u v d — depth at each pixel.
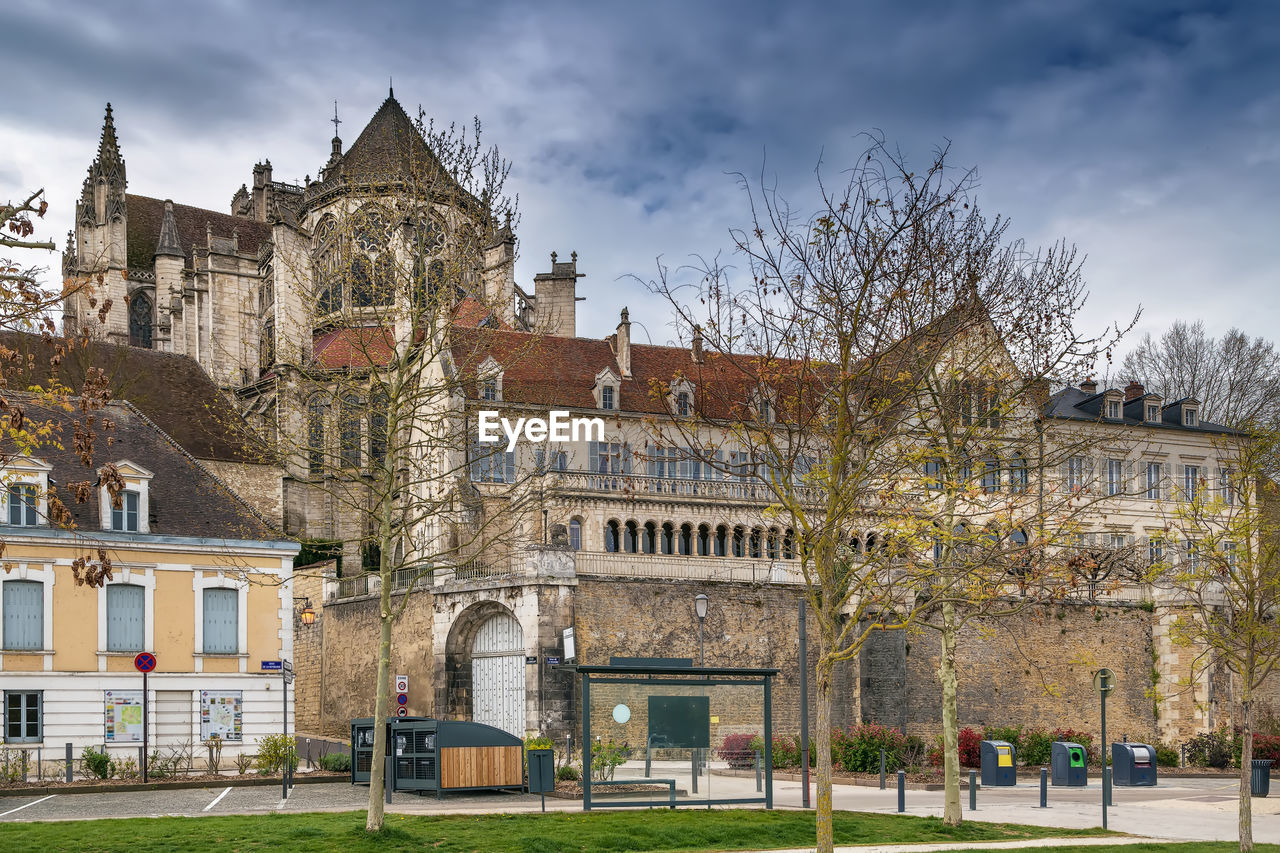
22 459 34.03
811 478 21.62
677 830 22.06
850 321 20.44
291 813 22.98
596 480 48.06
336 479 25.75
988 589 23.17
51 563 34.00
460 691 43.19
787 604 45.16
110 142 80.06
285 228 67.44
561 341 55.94
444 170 24.94
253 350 75.94
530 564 40.75
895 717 45.06
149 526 36.06
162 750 34.78
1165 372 73.00
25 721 33.12
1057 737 44.81
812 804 27.64
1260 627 26.38
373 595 47.75
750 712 27.31
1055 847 21.83
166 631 35.53
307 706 51.59
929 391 23.50
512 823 22.28
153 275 84.38
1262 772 35.31
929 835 23.12
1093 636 49.75
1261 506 29.80
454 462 45.56
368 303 24.72
